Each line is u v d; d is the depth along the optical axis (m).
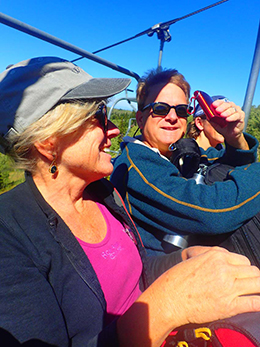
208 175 1.56
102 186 1.22
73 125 0.84
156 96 1.69
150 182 1.46
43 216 0.82
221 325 0.95
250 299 0.60
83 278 0.80
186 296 0.64
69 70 0.87
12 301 0.63
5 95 0.81
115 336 0.68
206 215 1.31
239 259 0.71
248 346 0.86
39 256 0.74
